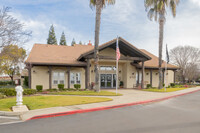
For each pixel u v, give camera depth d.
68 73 18.88
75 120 6.39
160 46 20.52
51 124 5.84
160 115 7.23
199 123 5.91
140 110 8.41
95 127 5.44
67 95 14.01
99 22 16.14
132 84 23.28
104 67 22.94
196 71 48.91
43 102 10.01
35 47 22.52
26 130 5.20
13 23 10.89
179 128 5.28
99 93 14.76
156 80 26.00
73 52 23.02
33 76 18.48
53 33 56.38
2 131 5.12
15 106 8.58
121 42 19.22
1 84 30.45
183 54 50.09
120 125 5.66
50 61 18.12
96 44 16.00
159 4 19.34
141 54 20.62
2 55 10.98
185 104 10.45
